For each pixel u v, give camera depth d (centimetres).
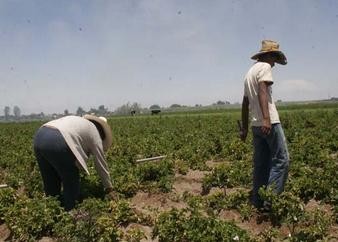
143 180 504
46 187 399
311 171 465
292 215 324
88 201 363
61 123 372
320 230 309
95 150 386
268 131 345
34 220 345
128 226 354
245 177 475
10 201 416
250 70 362
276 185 348
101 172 395
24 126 2228
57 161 368
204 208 389
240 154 652
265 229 340
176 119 1945
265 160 366
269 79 347
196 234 299
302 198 410
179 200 445
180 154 655
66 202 378
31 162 651
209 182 464
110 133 417
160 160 602
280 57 366
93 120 410
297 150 612
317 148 626
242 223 359
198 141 789
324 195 403
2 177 596
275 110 353
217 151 722
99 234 315
